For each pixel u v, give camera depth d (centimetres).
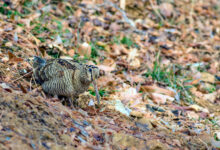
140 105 1078
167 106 1127
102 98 1042
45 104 835
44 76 936
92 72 912
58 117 801
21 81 956
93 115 924
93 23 1553
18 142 673
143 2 1886
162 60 1420
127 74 1248
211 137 940
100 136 812
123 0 1744
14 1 1395
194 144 887
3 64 995
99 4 1709
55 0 1582
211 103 1248
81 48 1289
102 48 1401
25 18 1350
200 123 1058
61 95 970
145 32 1642
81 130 806
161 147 810
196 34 1842
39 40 1216
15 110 753
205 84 1355
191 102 1209
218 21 2109
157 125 949
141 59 1409
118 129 862
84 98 998
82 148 735
